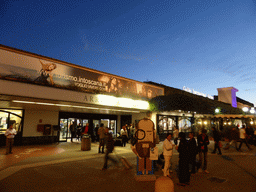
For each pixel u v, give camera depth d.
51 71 10.44
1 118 12.48
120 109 14.90
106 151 6.96
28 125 13.56
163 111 16.61
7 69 8.83
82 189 4.88
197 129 22.52
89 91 12.19
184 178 5.32
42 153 10.05
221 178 5.98
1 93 8.52
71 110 15.29
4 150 10.84
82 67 11.91
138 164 5.83
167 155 6.05
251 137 15.41
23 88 9.24
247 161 8.65
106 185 5.20
